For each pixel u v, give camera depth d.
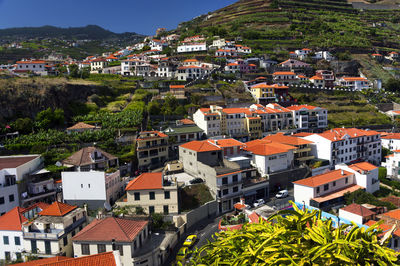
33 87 101.69
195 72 153.88
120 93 129.38
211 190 68.19
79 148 83.00
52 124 97.25
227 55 181.12
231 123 109.38
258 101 137.38
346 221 52.28
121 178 74.12
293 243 14.22
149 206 60.94
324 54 198.88
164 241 49.94
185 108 119.06
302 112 123.62
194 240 54.25
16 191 62.34
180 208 62.28
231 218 59.62
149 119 107.12
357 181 71.50
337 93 162.38
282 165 81.94
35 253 46.59
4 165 66.00
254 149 82.25
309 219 15.28
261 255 13.45
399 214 50.66
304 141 92.75
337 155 93.31
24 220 50.03
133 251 44.25
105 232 44.91
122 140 87.88
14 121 91.25
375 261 13.04
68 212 52.09
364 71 194.88
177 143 96.44
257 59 180.50
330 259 12.54
